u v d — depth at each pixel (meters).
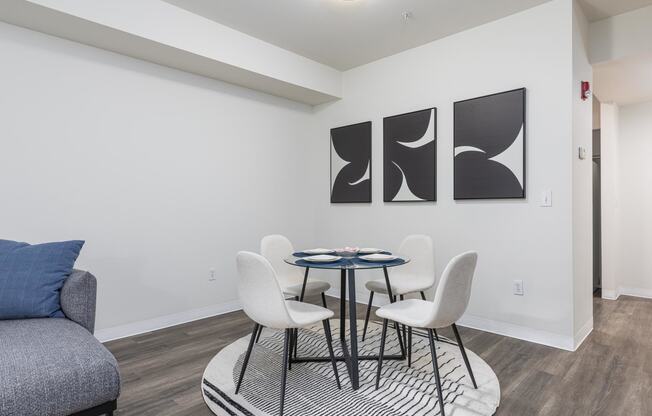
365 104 4.04
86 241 2.82
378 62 3.92
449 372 2.30
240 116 3.84
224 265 3.69
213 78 3.60
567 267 2.72
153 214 3.19
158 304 3.21
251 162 3.94
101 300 2.89
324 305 2.98
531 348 2.72
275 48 3.58
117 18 2.58
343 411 1.87
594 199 4.55
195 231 3.47
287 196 4.29
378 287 2.77
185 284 3.39
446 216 3.38
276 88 3.90
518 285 2.95
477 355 2.58
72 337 1.70
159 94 3.23
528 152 2.90
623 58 2.96
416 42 3.50
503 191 2.99
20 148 2.54
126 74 3.04
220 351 2.66
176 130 3.34
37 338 1.65
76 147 2.78
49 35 2.66
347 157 4.17
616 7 2.85
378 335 2.98
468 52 3.24
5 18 2.43
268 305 1.85
